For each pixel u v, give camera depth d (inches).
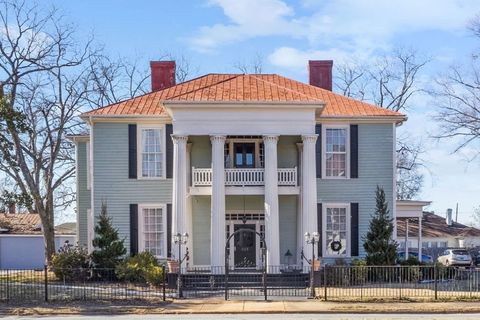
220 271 1208.8
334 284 1176.8
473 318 842.2
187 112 1244.5
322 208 1342.3
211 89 1294.3
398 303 974.4
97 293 1083.3
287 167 1344.7
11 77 1524.4
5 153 1214.9
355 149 1353.3
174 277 1176.8
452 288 1119.6
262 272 1191.6
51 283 1203.2
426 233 2694.4
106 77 1995.6
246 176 1264.8
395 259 1245.1
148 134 1343.5
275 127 1243.2
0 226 2060.8
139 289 1148.5
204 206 1343.5
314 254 1178.0
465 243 2706.7
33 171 1695.4
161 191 1334.9
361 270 1182.9
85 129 1692.9
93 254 1261.1
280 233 1347.2
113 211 1330.0
